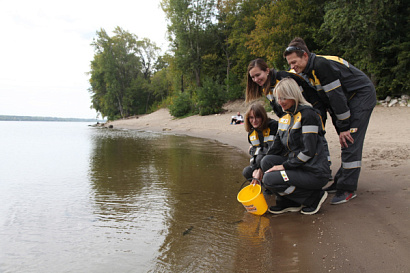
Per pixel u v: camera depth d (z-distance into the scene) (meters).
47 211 3.53
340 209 3.03
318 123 2.95
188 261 2.27
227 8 25.95
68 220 3.23
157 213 3.38
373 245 2.23
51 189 4.56
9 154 8.79
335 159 5.38
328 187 3.72
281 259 2.21
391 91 14.55
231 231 2.80
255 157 4.02
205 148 9.37
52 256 2.42
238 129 14.27
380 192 3.30
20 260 2.36
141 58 49.75
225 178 5.02
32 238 2.77
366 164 4.64
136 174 5.55
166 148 9.65
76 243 2.65
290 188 3.04
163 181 4.91
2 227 3.05
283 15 18.66
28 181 5.12
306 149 2.89
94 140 13.88
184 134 16.02
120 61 45.94
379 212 2.78
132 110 46.22
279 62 19.84
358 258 2.09
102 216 3.33
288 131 3.04
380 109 13.27
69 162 7.19
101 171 5.94
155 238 2.71
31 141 13.58
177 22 28.08
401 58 13.40
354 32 14.11
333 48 16.38
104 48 45.16
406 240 2.22
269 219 3.06
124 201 3.86
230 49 28.52
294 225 2.82
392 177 3.76
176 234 2.78
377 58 14.62
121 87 46.38
